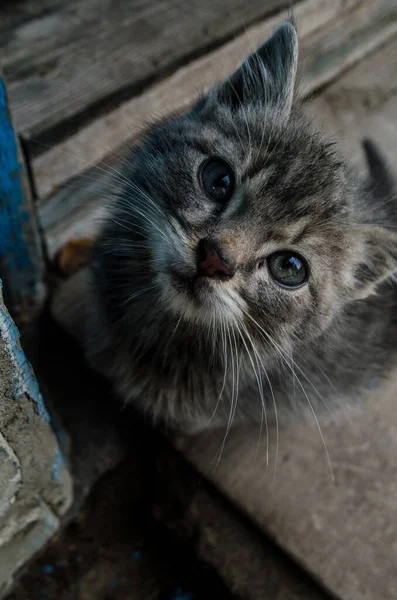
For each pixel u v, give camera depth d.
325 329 0.25
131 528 0.28
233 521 0.27
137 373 0.26
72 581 0.27
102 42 0.32
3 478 0.22
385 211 0.27
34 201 0.28
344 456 0.28
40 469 0.23
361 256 0.24
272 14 0.35
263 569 0.26
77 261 0.31
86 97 0.30
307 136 0.25
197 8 0.35
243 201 0.23
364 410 0.29
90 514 0.28
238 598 0.26
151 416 0.28
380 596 0.25
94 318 0.28
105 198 0.28
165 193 0.24
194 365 0.25
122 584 0.27
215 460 0.28
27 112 0.29
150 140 0.25
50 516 0.26
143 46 0.32
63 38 0.32
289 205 0.23
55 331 0.30
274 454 0.28
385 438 0.29
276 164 0.23
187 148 0.24
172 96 0.32
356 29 0.41
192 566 0.27
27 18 0.33
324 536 0.26
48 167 0.28
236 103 0.25
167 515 0.27
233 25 0.34
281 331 0.24
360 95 0.40
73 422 0.29
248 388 0.26
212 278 0.23
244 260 0.23
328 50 0.39
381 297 0.28
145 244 0.24
